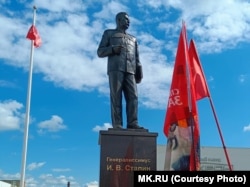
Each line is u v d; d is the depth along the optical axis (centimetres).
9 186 4731
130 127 1448
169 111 1339
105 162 1344
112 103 1474
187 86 1321
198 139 1294
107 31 1542
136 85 1518
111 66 1496
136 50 1555
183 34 1359
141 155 1364
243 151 3869
